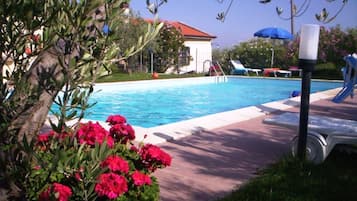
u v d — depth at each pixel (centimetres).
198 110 1506
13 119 177
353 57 1011
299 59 465
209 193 403
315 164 485
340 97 1053
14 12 146
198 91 2044
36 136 183
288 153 544
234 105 1641
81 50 164
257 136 695
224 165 506
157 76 2198
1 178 189
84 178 186
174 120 1287
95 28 157
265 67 2816
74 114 175
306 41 452
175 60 2783
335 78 2327
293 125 519
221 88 2188
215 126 779
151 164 349
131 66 2464
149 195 302
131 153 370
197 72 3044
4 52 168
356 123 553
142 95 1845
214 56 3312
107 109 1457
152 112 1435
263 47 2833
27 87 169
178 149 591
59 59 161
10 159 187
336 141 485
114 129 402
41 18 155
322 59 2450
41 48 162
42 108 181
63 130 191
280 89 2188
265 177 445
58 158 164
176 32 2722
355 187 412
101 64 168
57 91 171
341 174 454
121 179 258
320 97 1384
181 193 401
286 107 1110
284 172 459
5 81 180
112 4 154
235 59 2981
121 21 163
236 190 409
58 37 158
